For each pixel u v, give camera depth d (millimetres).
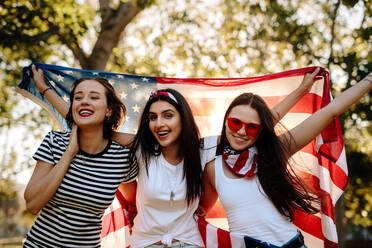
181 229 2523
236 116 2479
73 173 2381
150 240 2516
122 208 2930
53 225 2346
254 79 3000
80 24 7449
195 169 2600
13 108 9523
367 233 17281
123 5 8797
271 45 8180
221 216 3074
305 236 2789
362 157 9664
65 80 3020
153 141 2662
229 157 2523
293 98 2787
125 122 3139
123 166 2535
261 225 2367
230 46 8992
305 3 7320
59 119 2982
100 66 8570
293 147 2523
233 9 9188
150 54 9719
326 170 2711
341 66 5973
